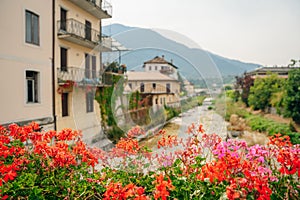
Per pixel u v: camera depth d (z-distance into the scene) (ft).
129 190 4.29
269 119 34.94
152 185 5.67
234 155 5.02
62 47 27.91
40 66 24.39
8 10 20.76
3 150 6.37
